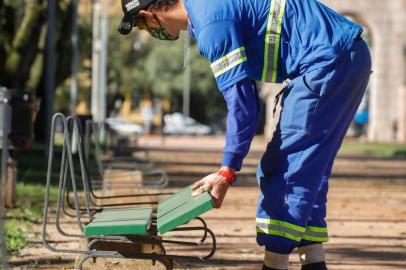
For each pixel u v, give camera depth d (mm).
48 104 28781
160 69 103625
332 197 21750
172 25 7758
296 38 7402
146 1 7707
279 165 7375
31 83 39312
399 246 12977
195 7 7414
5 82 33344
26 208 15266
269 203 7352
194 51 105188
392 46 88375
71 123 8414
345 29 7441
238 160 7301
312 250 7707
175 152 48281
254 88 7426
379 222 16203
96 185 16766
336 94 7352
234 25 7281
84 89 83688
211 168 33188
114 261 8734
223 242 12758
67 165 8836
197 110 117875
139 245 8805
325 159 7391
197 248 12023
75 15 36500
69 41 42000
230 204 18703
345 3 88125
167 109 115125
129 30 7812
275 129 7523
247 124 7277
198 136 101500
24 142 15727
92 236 7410
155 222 8602
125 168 22828
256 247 12320
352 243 13188
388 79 88500
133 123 102875
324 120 7332
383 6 88000
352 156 50125
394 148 64188
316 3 7582
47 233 12656
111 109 102500
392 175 32281
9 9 33812
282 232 7305
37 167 25906
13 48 33156
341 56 7332
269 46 7402
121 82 101625
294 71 7434
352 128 112938
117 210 8547
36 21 33094
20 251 11203
